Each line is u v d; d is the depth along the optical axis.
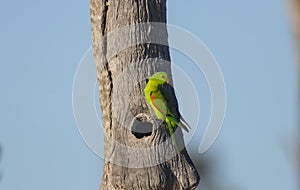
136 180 14.15
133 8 14.52
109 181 14.48
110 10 14.61
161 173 14.15
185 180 14.28
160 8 14.75
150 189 14.18
